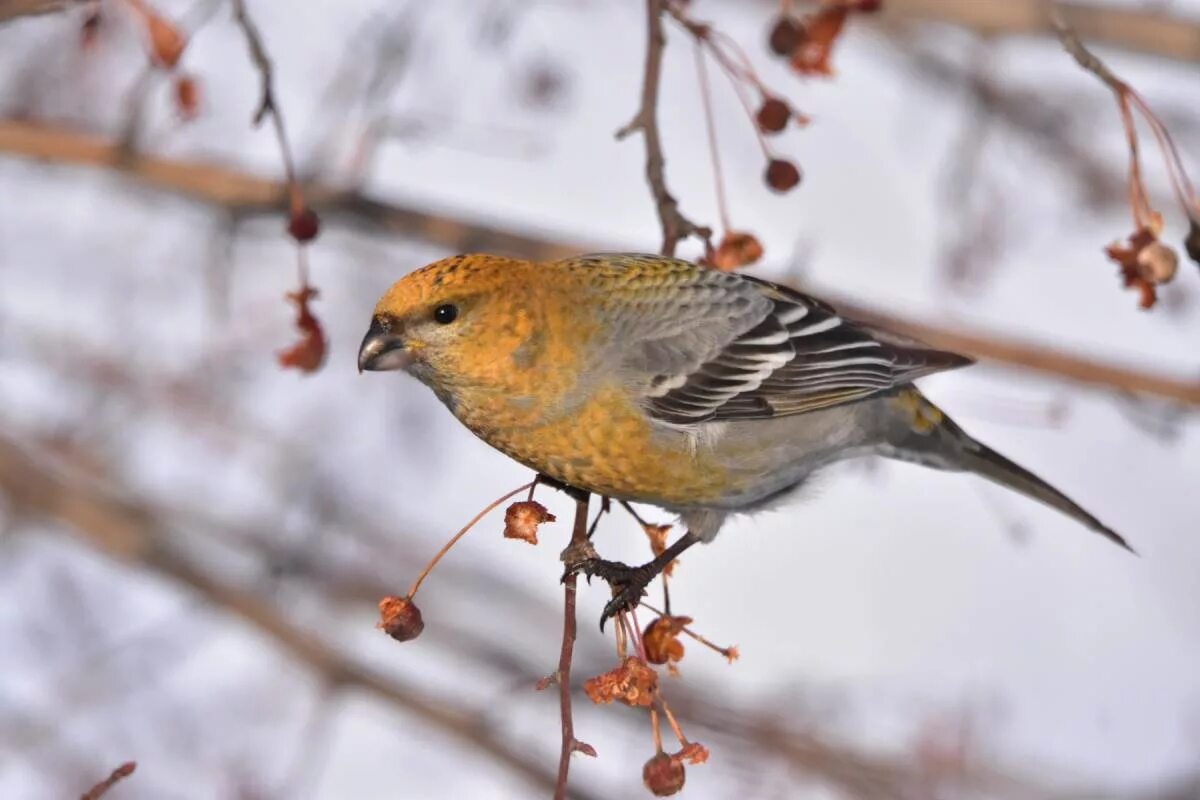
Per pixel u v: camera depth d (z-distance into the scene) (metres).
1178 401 8.55
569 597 5.80
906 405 8.48
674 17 7.73
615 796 10.88
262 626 10.23
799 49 7.95
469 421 7.43
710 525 8.09
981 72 12.16
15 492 10.48
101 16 9.34
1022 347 8.80
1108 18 9.96
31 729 11.09
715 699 10.53
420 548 12.10
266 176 9.96
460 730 9.99
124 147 9.20
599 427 7.43
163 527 10.95
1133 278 7.41
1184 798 11.24
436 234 9.59
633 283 7.59
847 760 10.16
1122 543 8.62
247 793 10.92
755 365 7.71
